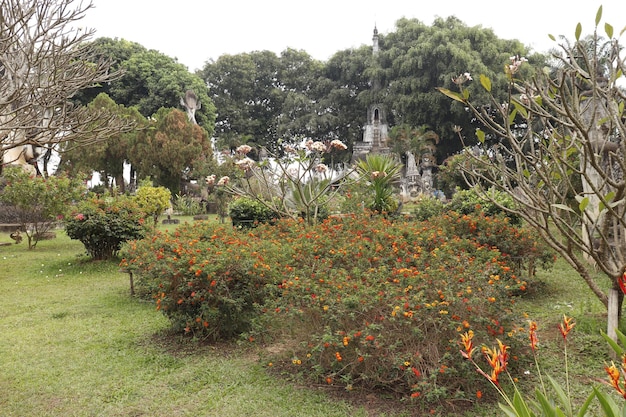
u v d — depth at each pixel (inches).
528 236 232.2
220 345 164.7
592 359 141.6
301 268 173.0
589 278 146.3
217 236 203.2
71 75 294.5
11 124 280.5
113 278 286.8
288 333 151.9
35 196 393.1
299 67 1499.8
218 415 115.6
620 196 113.0
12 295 247.8
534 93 126.7
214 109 1269.7
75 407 121.4
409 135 1069.8
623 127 110.1
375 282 133.6
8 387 133.6
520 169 131.1
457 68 1057.5
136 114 940.0
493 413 112.1
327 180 340.5
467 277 137.0
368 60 1286.9
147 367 146.8
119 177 1000.9
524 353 136.2
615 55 107.8
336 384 128.8
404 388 123.4
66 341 172.7
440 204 376.5
